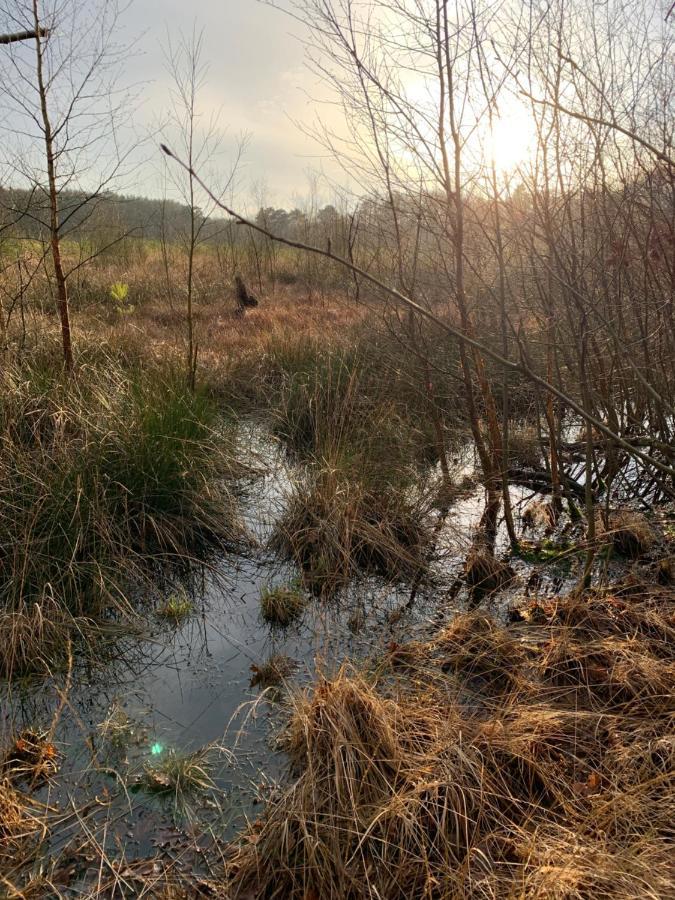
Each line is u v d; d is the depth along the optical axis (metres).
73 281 10.98
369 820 2.29
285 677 3.34
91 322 8.90
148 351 7.38
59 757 2.82
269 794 2.63
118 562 4.03
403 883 2.16
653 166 3.53
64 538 4.02
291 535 4.66
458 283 4.29
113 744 2.89
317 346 8.12
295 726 2.82
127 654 3.54
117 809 2.56
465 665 3.30
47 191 5.29
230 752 2.83
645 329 4.11
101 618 3.73
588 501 3.67
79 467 4.36
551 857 2.15
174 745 2.88
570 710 2.88
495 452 4.96
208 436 5.55
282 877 2.23
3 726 2.98
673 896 1.95
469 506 5.29
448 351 6.53
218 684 3.31
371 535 4.45
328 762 2.45
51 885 2.24
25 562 3.64
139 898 2.21
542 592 4.08
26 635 3.37
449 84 3.67
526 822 2.33
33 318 6.69
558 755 2.63
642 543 4.39
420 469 5.75
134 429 4.81
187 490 4.73
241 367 8.04
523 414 6.93
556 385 4.91
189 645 3.64
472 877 2.15
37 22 4.75
